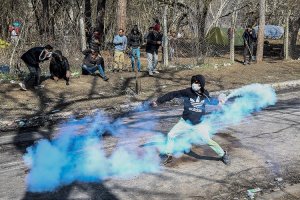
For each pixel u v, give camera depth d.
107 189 5.72
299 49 24.16
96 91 11.52
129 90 11.78
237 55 22.17
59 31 16.33
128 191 5.66
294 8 19.58
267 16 29.30
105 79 12.72
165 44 15.77
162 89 12.10
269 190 5.77
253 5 26.72
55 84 11.88
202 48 18.36
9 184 5.87
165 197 5.49
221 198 5.50
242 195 5.61
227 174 6.25
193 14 17.94
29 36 14.82
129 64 15.95
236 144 7.62
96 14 23.86
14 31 16.67
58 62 12.06
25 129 8.44
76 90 11.48
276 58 20.47
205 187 5.81
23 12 19.20
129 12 25.55
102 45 18.45
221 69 15.63
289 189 5.82
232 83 13.29
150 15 24.44
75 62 14.41
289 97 11.74
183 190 5.71
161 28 18.02
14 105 9.80
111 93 11.42
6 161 6.72
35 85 11.30
